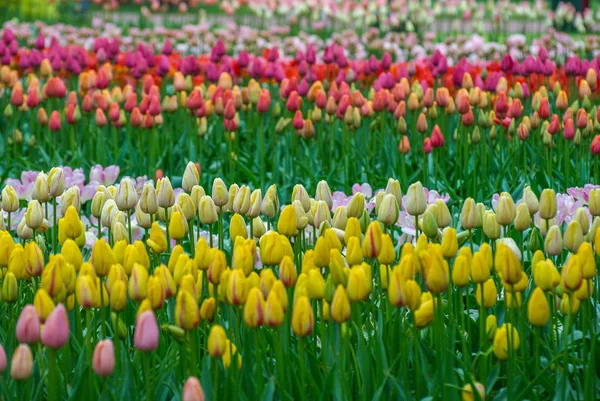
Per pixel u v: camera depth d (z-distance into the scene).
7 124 10.77
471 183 8.88
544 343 4.66
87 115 10.27
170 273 4.27
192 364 3.94
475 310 5.46
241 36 18.69
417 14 22.64
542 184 8.59
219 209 5.27
